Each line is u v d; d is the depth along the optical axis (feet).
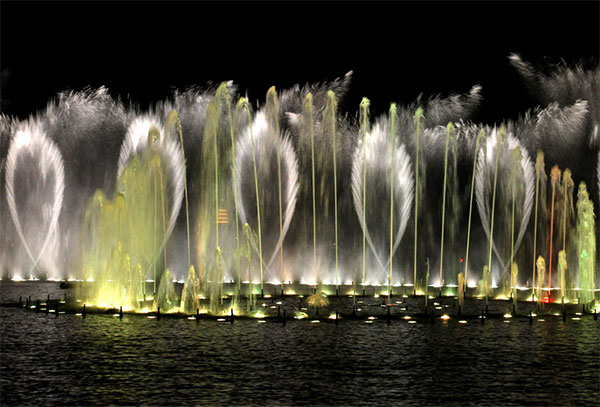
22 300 139.85
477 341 96.12
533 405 64.59
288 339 96.07
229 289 171.12
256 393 67.56
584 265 165.99
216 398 65.77
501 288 182.39
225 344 91.66
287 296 154.61
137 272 138.31
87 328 103.65
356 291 170.91
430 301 149.89
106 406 63.16
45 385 70.08
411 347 91.09
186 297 127.95
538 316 123.85
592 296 157.58
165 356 83.66
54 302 134.41
